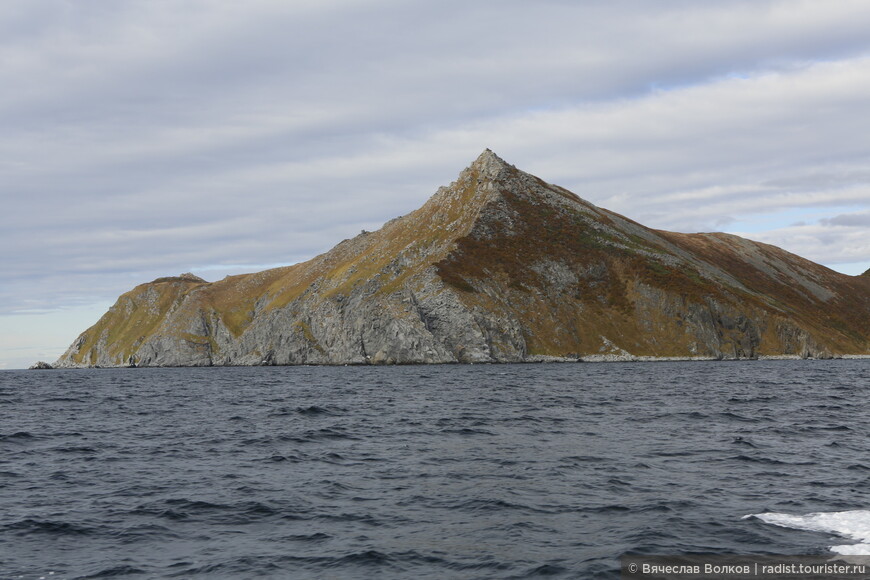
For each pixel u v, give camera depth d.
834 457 32.19
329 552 18.77
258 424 48.31
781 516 21.38
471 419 49.69
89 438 41.59
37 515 22.89
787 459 31.61
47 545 19.72
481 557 18.11
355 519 21.95
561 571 16.92
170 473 29.91
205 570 17.53
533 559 17.86
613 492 25.05
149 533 20.81
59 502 24.73
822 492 24.72
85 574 17.33
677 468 29.53
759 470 29.00
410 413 54.81
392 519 21.91
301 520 21.95
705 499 23.78
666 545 18.66
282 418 52.19
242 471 30.14
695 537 19.36
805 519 21.00
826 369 139.50
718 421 47.12
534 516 21.95
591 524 20.94
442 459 32.44
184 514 22.88
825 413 52.59
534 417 50.47
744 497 24.03
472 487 26.16
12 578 17.02
